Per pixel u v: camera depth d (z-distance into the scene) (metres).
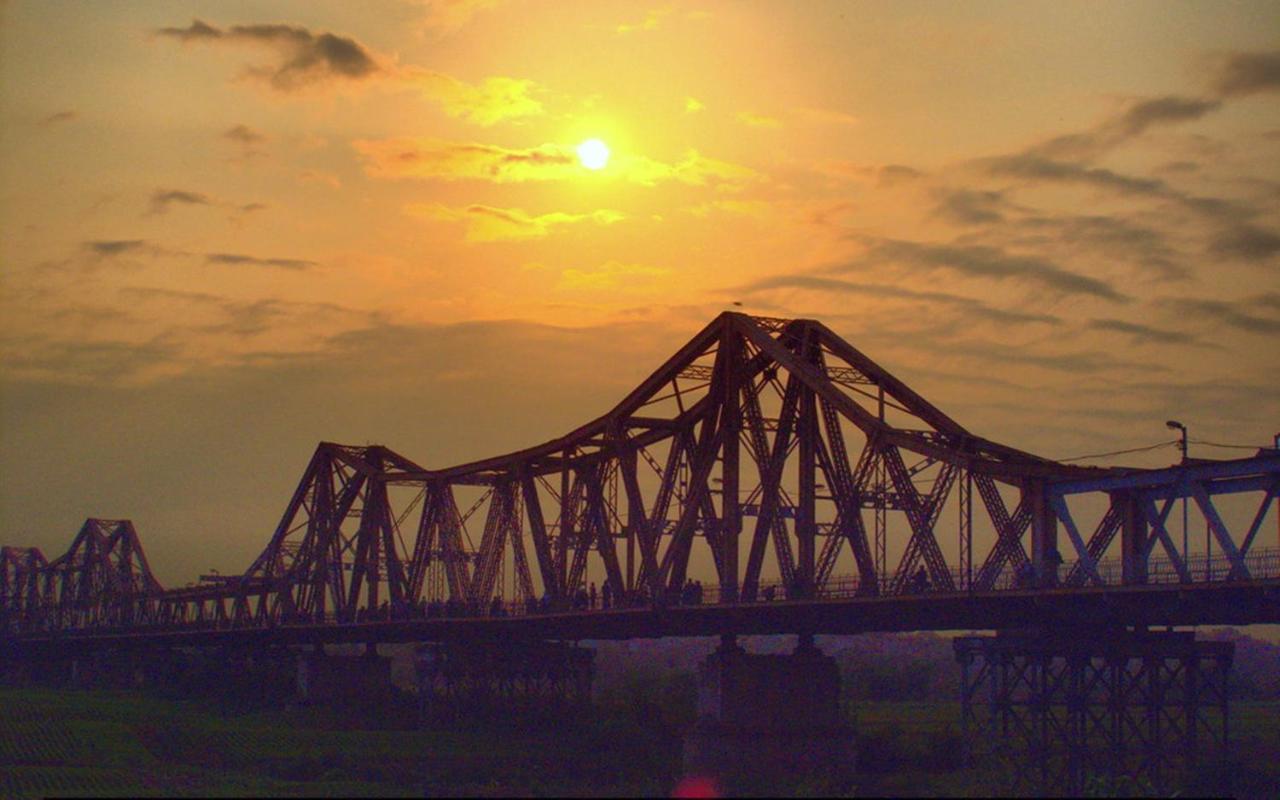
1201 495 87.31
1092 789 102.19
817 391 119.38
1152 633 105.38
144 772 134.62
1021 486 100.44
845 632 121.62
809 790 109.88
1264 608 87.19
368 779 124.38
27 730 168.25
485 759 136.75
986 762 113.19
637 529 137.12
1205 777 105.25
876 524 111.00
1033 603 95.81
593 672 175.62
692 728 123.31
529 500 160.00
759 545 123.38
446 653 171.12
